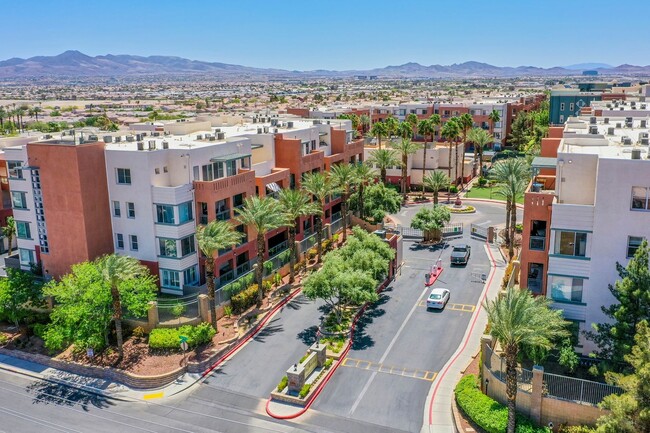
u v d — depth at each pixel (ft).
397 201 268.62
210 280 161.89
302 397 130.62
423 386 135.95
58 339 150.61
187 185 179.22
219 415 129.18
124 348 158.61
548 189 167.12
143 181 176.65
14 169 196.65
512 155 440.45
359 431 120.78
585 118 233.35
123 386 144.15
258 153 234.58
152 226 178.70
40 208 188.75
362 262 169.48
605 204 125.70
